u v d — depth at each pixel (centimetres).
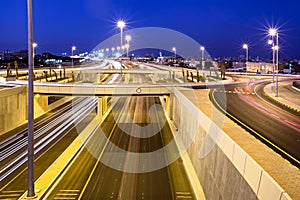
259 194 962
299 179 1072
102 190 1864
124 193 1831
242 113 2852
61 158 2425
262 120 2538
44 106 4356
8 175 2122
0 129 3189
